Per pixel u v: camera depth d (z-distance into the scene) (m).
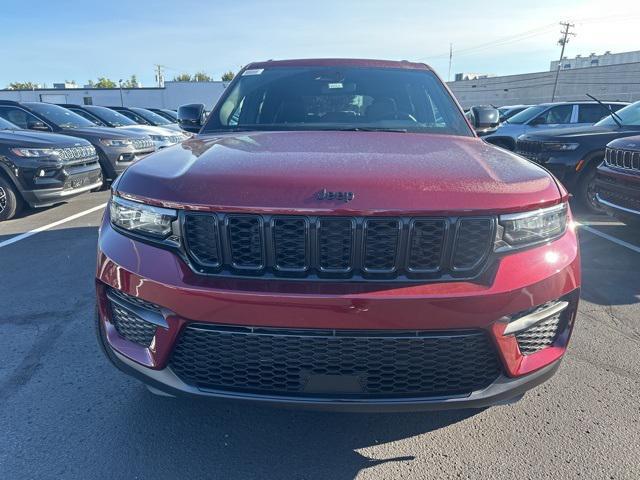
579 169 6.43
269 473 1.98
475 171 1.85
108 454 2.07
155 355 1.80
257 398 1.73
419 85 3.22
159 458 2.06
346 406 1.72
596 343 3.03
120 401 2.43
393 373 1.70
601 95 47.44
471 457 2.06
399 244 1.65
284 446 2.14
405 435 2.21
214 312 1.67
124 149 8.56
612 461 2.03
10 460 2.03
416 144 2.32
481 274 1.70
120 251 1.86
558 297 1.82
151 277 1.75
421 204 1.64
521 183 1.81
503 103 61.56
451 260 1.68
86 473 1.97
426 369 1.70
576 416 2.32
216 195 1.70
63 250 4.89
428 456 2.07
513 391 1.80
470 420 2.30
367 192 1.65
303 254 1.67
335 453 2.10
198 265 1.73
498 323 1.70
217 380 1.77
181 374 1.80
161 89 46.56
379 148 2.17
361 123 2.92
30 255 4.71
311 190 1.66
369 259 1.66
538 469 1.99
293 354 1.69
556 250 1.84
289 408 1.74
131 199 1.86
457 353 1.70
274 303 1.63
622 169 4.87
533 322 1.79
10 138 6.29
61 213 6.78
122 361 1.91
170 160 2.08
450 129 2.88
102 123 11.48
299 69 3.38
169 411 2.36
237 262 1.70
